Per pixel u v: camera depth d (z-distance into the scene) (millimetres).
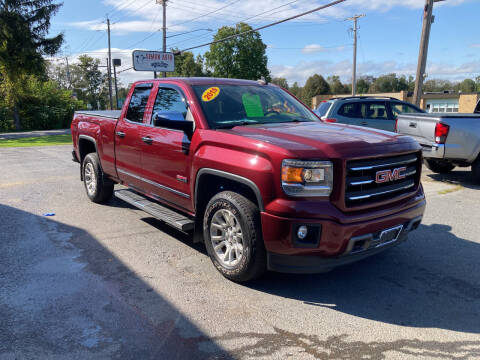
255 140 3359
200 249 4531
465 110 46562
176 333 2877
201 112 4012
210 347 2715
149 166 4723
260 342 2777
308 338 2830
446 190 7508
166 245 4645
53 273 3854
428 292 3557
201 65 67438
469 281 3777
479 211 6082
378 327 2984
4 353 2615
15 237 4859
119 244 4660
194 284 3658
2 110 34625
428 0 15102
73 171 9812
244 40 60250
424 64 15672
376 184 3355
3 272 3861
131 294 3451
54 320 3020
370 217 3221
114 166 5648
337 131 3750
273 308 3252
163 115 3828
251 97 4523
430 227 5344
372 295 3498
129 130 5094
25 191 7449
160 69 33188
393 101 10406
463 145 7637
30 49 31625
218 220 3736
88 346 2707
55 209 6160
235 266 3568
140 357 2598
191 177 3959
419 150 3754
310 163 3064
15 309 3170
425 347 2732
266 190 3172
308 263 3166
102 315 3102
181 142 4086
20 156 13031
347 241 3100
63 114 38938
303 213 3049
